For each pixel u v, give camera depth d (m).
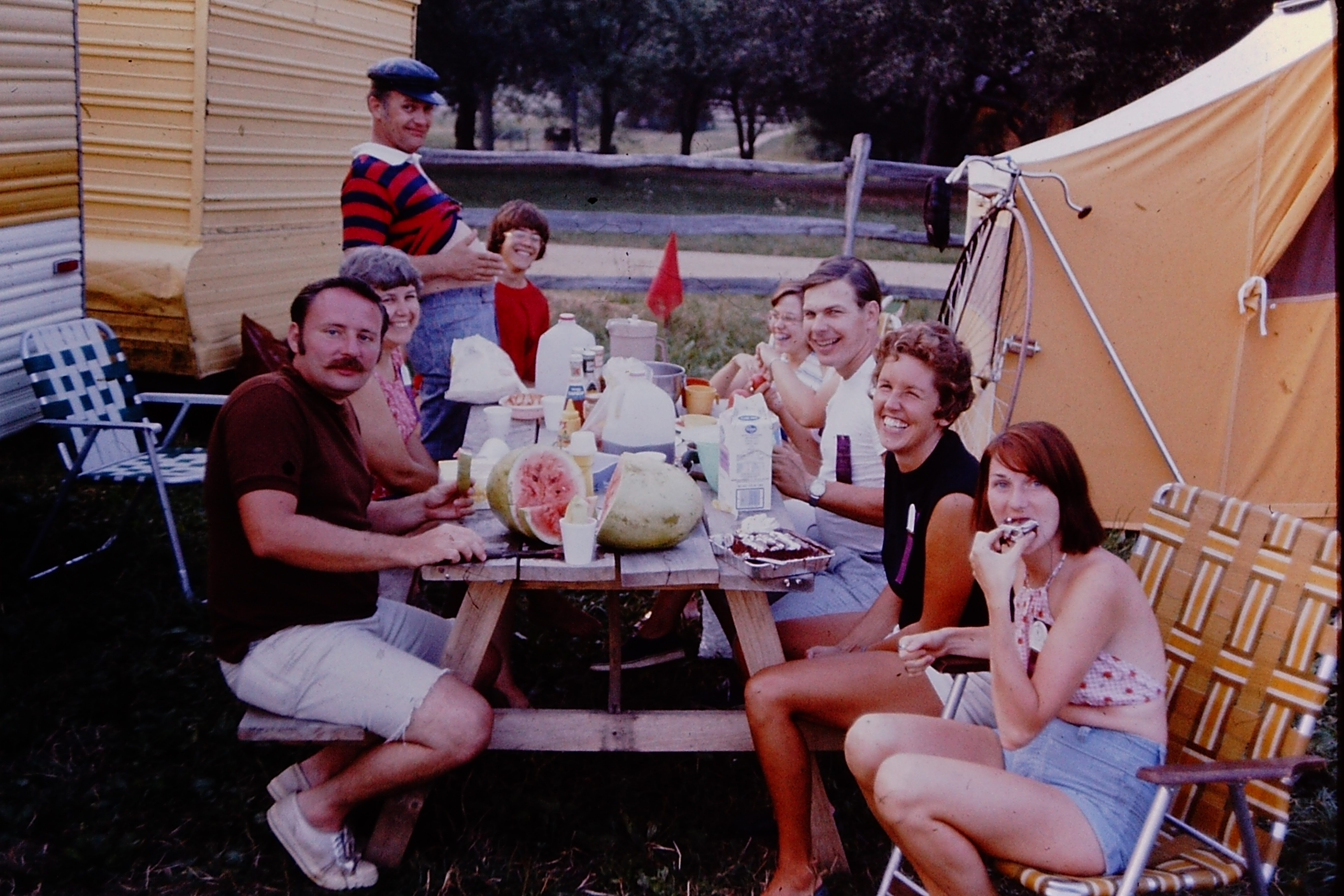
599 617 4.63
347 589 2.91
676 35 22.23
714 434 3.38
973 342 6.14
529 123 28.11
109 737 3.65
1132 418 5.72
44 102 5.23
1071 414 5.79
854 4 20.25
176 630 4.28
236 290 6.51
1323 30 5.00
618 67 22.39
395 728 2.73
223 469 2.78
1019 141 21.09
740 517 3.12
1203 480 5.66
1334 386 5.39
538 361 4.50
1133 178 5.44
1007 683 2.30
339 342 2.77
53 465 5.97
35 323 5.38
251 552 2.79
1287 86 5.09
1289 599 2.55
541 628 4.42
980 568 2.34
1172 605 2.78
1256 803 2.46
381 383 3.76
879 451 3.53
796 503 3.72
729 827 3.28
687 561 2.80
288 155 6.84
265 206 6.67
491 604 2.86
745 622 2.91
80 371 4.72
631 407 3.45
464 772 3.44
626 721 3.00
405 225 4.82
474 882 2.99
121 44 6.00
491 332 4.97
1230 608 2.66
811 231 10.87
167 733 3.63
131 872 3.03
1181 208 5.40
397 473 3.55
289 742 2.77
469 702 2.76
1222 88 5.26
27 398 5.38
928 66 19.72
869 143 10.57
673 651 3.83
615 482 2.85
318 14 6.94
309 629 2.82
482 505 3.20
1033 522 2.39
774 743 2.77
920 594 2.94
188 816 3.27
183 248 6.12
